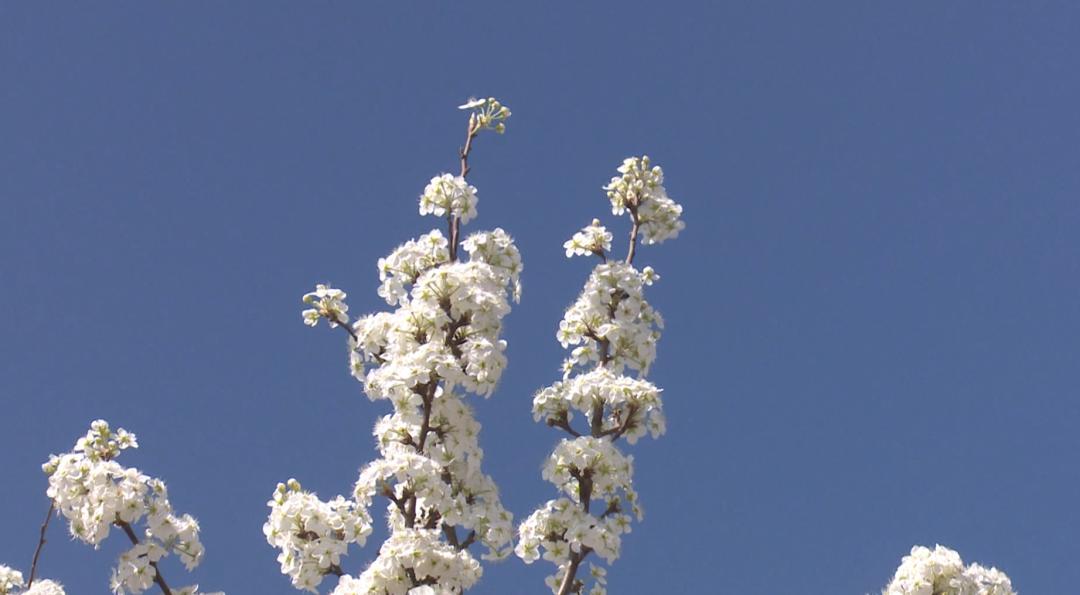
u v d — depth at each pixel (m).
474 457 11.53
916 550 11.34
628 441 11.81
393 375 11.09
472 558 10.77
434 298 11.49
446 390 11.30
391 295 12.41
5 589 12.00
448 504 11.12
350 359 12.52
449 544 11.00
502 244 12.52
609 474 11.36
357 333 12.06
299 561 11.20
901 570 11.30
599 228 13.10
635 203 13.16
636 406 11.67
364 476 11.09
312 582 11.06
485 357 11.23
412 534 10.73
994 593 11.10
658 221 13.16
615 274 12.62
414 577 10.72
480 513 11.42
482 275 11.53
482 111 12.87
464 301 11.43
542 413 11.94
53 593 11.47
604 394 11.61
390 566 10.56
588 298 12.58
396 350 11.45
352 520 11.26
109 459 11.34
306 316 12.54
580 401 11.77
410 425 11.51
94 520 10.79
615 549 11.18
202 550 11.12
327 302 12.58
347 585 10.62
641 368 12.49
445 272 11.46
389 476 11.02
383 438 11.55
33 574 11.50
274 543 11.24
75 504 10.93
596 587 12.20
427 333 11.46
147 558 10.85
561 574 12.10
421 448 11.30
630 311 12.54
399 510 11.78
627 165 13.21
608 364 12.46
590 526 11.20
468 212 12.62
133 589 10.77
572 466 11.45
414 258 12.38
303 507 11.19
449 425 11.59
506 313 11.57
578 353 12.62
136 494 10.92
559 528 11.35
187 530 11.08
